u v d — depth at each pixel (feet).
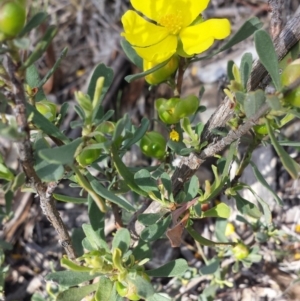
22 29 0.20
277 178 0.50
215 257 0.42
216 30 0.28
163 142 0.33
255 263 0.46
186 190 0.30
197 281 0.45
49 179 0.23
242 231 0.47
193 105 0.30
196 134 0.30
